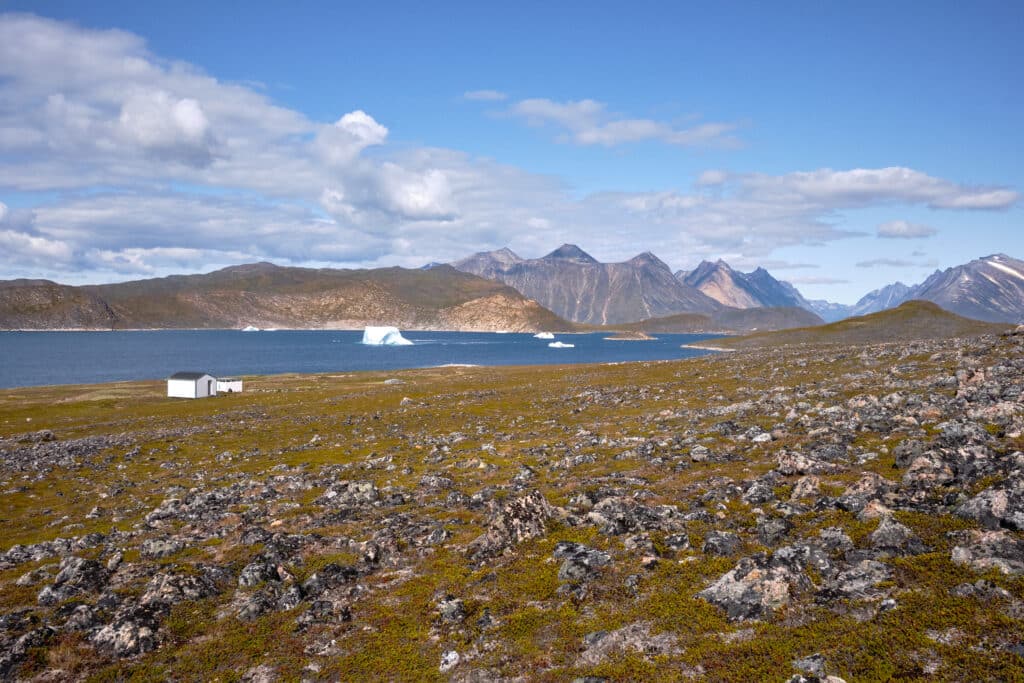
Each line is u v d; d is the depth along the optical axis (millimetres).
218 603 21219
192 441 66938
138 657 17859
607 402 69188
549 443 47719
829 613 15445
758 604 16328
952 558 16391
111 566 24391
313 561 24375
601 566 20281
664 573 19078
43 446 67062
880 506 20234
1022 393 34656
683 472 31453
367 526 28734
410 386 123625
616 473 33094
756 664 14047
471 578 21438
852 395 48562
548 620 17703
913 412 35250
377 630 18672
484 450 47625
